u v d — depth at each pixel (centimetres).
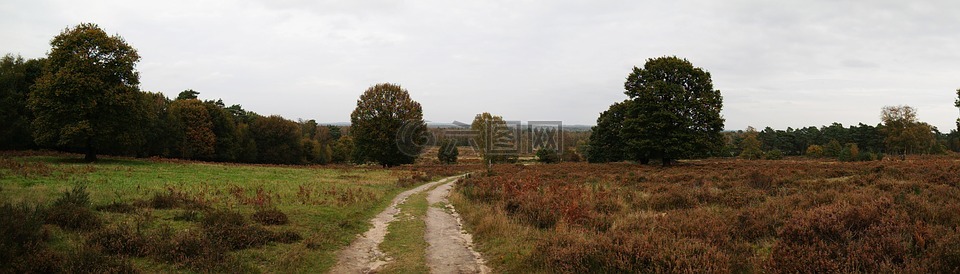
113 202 1284
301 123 12506
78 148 4528
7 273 604
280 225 1168
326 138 11831
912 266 616
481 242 1066
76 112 3281
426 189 2869
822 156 8588
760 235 952
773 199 1434
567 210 1213
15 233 695
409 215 1543
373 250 1005
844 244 710
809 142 10600
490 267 852
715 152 4369
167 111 5531
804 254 683
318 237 1038
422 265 866
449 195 2325
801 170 2877
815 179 2344
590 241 807
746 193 1628
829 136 10612
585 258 759
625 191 1895
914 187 1598
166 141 5378
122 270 673
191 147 5725
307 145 8906
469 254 959
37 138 3375
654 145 4191
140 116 3731
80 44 3347
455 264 873
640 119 4269
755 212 1143
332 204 1667
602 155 6275
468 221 1395
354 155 5659
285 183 2508
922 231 762
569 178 3014
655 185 2189
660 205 1483
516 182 2373
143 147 5094
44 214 898
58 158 3462
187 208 1243
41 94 3291
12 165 2255
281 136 7412
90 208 1141
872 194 1329
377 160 5500
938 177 1884
